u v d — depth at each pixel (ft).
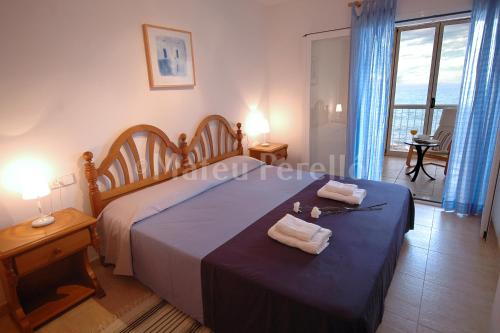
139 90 8.70
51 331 6.04
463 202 10.18
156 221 7.07
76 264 7.55
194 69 10.31
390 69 10.89
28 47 6.40
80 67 7.32
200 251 5.72
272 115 14.75
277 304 4.53
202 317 5.78
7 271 5.47
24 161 6.61
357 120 11.89
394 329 5.75
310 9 12.37
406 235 9.17
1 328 6.17
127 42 8.22
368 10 10.78
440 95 16.71
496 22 8.54
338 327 4.00
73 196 7.57
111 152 8.09
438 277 7.20
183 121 10.21
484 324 5.79
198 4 10.12
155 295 6.96
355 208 7.38
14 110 6.35
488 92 8.96
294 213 7.26
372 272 4.88
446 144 14.76
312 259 5.30
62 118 7.14
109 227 7.30
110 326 6.12
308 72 13.05
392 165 17.21
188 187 8.65
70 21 7.00
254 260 5.33
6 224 6.49
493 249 8.29
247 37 12.59
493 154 8.71
